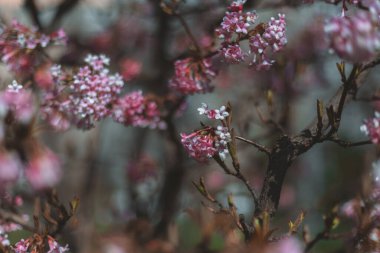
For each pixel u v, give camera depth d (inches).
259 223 74.5
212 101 221.3
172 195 163.5
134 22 196.5
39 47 106.1
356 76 74.8
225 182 222.2
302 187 334.6
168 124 125.0
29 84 102.6
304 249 85.8
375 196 81.7
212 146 76.8
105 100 100.0
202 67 99.2
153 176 185.5
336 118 75.8
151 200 177.9
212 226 111.7
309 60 168.9
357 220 82.7
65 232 119.9
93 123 103.1
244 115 171.0
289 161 78.3
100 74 99.9
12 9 140.8
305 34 160.6
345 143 76.1
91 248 142.4
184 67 99.4
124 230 157.2
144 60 185.2
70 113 102.0
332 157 399.2
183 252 134.8
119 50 192.1
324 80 191.9
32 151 80.7
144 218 168.6
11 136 83.2
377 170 82.4
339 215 89.1
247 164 246.1
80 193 161.2
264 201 77.8
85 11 192.7
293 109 157.5
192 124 208.5
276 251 66.1
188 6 160.9
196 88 99.5
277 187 78.1
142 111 111.1
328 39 64.2
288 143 78.7
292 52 160.6
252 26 97.7
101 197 217.6
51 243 85.0
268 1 144.8
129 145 231.1
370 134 74.9
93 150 174.9
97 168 174.1
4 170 75.5
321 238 84.9
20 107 85.7
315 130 79.0
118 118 106.2
